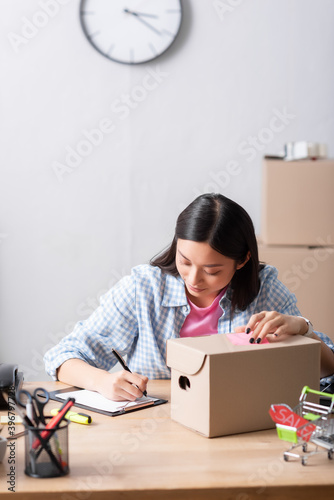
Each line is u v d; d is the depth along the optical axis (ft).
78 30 9.39
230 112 9.56
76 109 9.53
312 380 3.98
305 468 3.22
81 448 3.48
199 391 3.69
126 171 9.66
